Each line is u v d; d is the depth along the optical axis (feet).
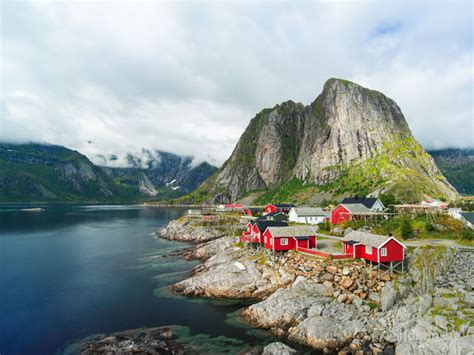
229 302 173.78
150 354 120.26
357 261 169.58
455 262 162.81
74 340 134.92
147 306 169.99
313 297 151.02
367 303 143.13
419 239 214.48
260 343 128.88
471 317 116.47
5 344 132.46
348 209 293.84
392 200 362.94
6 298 184.65
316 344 125.39
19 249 333.21
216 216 489.26
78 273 236.84
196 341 130.62
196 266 240.73
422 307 129.70
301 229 205.36
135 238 413.39
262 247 222.07
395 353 115.34
